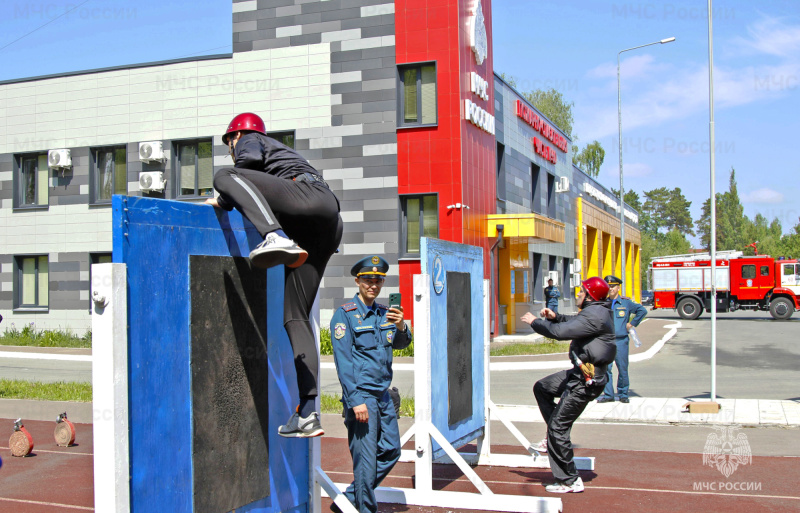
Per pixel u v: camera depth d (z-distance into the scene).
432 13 20.31
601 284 6.76
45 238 24.36
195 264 3.61
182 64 22.58
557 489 6.78
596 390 6.65
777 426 10.05
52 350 21.50
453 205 20.05
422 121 20.64
